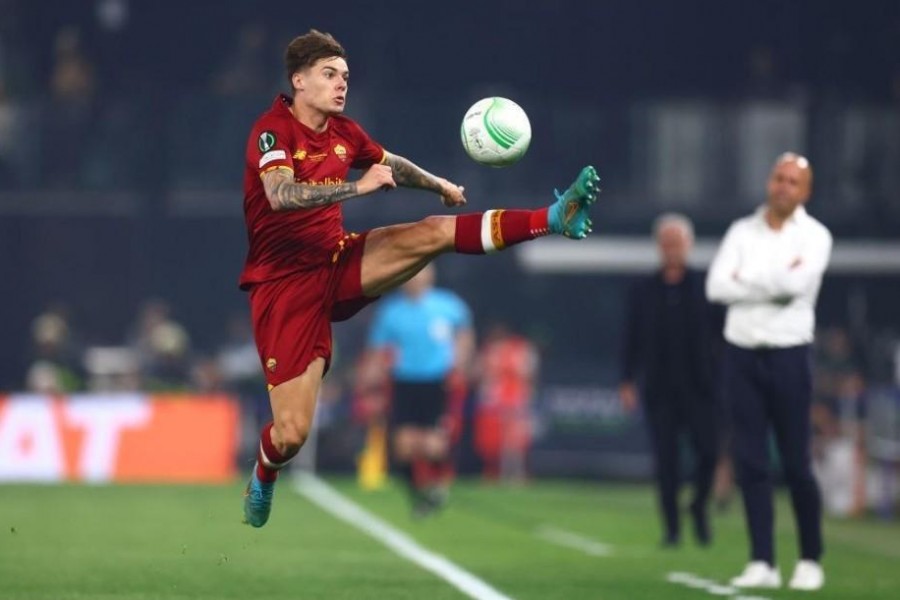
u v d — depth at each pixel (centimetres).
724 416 5141
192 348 11362
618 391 9350
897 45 11862
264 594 3481
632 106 11500
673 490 5106
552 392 9369
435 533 5431
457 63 12256
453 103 11512
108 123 11319
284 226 2952
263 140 2928
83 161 11281
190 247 11388
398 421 6388
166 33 12081
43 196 11238
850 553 5134
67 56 11688
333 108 2950
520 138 2925
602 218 11306
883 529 6444
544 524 5969
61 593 3459
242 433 9556
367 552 4622
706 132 11481
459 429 9269
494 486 8569
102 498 6744
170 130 11369
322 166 2980
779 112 11456
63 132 11281
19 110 11244
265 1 12119
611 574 4041
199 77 12125
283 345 2962
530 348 9200
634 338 5244
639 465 9288
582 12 12212
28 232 11275
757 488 3844
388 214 11094
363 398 9131
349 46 12225
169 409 8238
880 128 11450
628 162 11494
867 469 7756
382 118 11475
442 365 6431
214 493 7131
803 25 12000
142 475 8138
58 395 8688
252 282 2995
